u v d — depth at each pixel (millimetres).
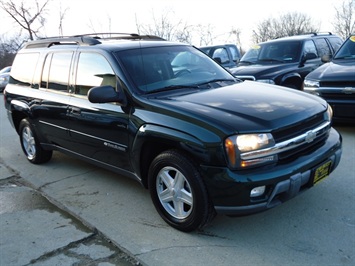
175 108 3332
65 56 4734
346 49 7145
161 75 4027
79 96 4387
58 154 6156
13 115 5832
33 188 4809
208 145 3002
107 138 4012
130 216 3824
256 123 3041
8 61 32812
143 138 3484
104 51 4133
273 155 3033
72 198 4359
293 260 2947
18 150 6621
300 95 3857
